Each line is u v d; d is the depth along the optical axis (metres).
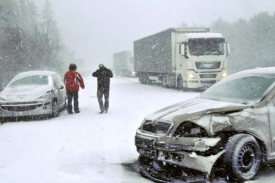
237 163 5.13
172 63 24.25
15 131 9.73
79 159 6.64
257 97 5.82
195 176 5.43
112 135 8.75
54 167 6.10
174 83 24.64
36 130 9.77
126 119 11.20
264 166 6.09
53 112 12.21
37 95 11.67
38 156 6.89
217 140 5.07
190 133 5.34
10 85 12.89
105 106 12.99
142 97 18.56
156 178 5.45
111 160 6.56
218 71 21.73
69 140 8.30
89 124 10.49
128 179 5.41
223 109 5.41
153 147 5.43
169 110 5.89
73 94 13.19
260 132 5.44
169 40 24.64
